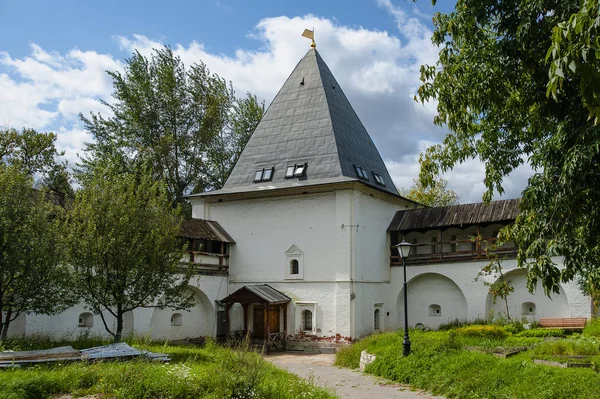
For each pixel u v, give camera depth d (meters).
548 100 6.95
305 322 25.00
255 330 25.62
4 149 28.50
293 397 9.66
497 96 8.15
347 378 14.83
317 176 25.92
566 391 9.65
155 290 15.02
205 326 25.77
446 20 9.12
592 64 4.51
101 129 33.03
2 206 14.31
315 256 25.08
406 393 12.38
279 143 28.28
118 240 14.35
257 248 26.73
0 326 14.80
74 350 12.92
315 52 30.38
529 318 23.30
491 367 12.18
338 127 27.66
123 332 21.70
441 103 9.08
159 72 33.31
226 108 36.91
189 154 34.47
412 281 26.75
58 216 15.63
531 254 6.70
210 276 25.81
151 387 9.41
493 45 8.00
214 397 9.05
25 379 9.21
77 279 14.38
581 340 14.73
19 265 14.03
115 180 15.76
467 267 24.66
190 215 34.53
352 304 23.72
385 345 17.12
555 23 6.84
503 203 24.47
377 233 26.45
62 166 30.89
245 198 27.53
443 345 14.59
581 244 6.29
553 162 6.65
